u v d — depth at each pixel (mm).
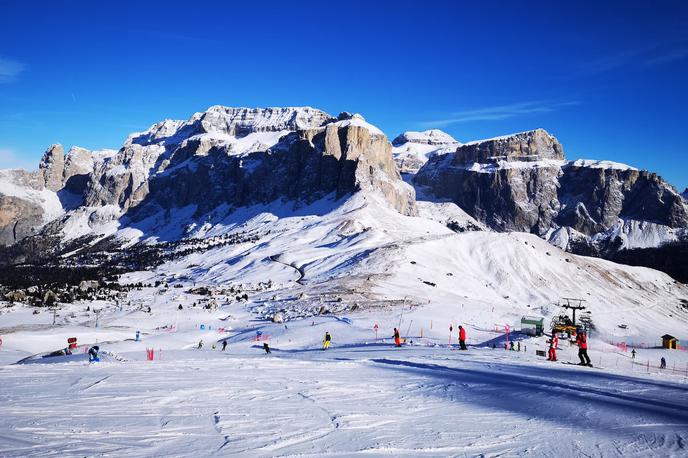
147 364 24297
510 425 12461
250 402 14406
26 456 8711
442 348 46500
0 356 65125
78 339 83938
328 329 86000
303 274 196125
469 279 180875
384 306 112875
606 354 62031
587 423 12789
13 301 145000
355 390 17344
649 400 16234
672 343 94625
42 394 14836
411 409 14188
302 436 10883
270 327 94875
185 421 11836
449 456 9820
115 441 9953
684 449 10578
